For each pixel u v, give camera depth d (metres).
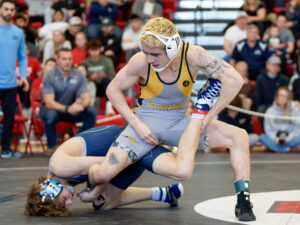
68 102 8.27
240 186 3.47
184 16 12.75
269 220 3.42
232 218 3.49
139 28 10.96
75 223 3.33
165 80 3.45
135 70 3.49
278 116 8.98
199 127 3.44
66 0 12.05
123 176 3.74
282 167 6.53
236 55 10.29
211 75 3.40
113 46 10.80
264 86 9.39
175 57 3.38
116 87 3.58
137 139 3.54
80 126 9.09
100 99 9.70
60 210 3.57
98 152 3.74
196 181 5.26
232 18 12.64
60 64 8.13
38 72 9.89
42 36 11.31
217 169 6.30
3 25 7.57
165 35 3.23
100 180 3.53
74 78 8.21
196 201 4.15
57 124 8.45
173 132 3.58
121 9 12.65
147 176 5.63
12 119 7.70
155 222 3.37
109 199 3.78
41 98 8.62
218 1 12.83
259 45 10.22
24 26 10.91
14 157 7.68
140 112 3.63
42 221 3.39
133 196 3.88
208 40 12.24
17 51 7.82
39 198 3.53
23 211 3.74
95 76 9.44
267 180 5.34
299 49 11.09
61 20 11.55
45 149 9.21
